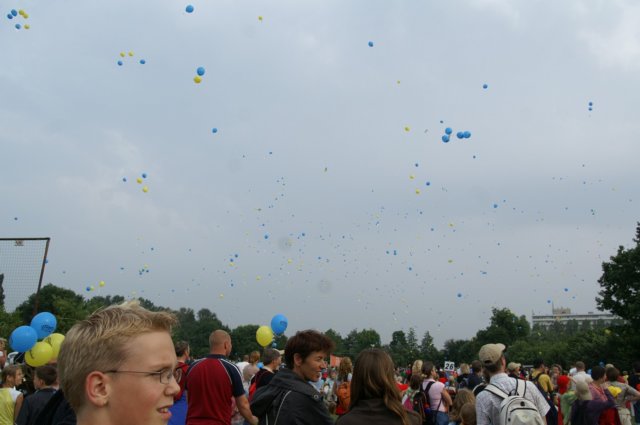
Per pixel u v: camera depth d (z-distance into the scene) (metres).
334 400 9.75
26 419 4.84
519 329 77.44
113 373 1.38
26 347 5.56
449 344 92.44
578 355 50.34
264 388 4.12
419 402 8.55
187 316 79.56
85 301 55.81
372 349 3.33
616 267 37.84
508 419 4.43
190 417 5.09
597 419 8.04
